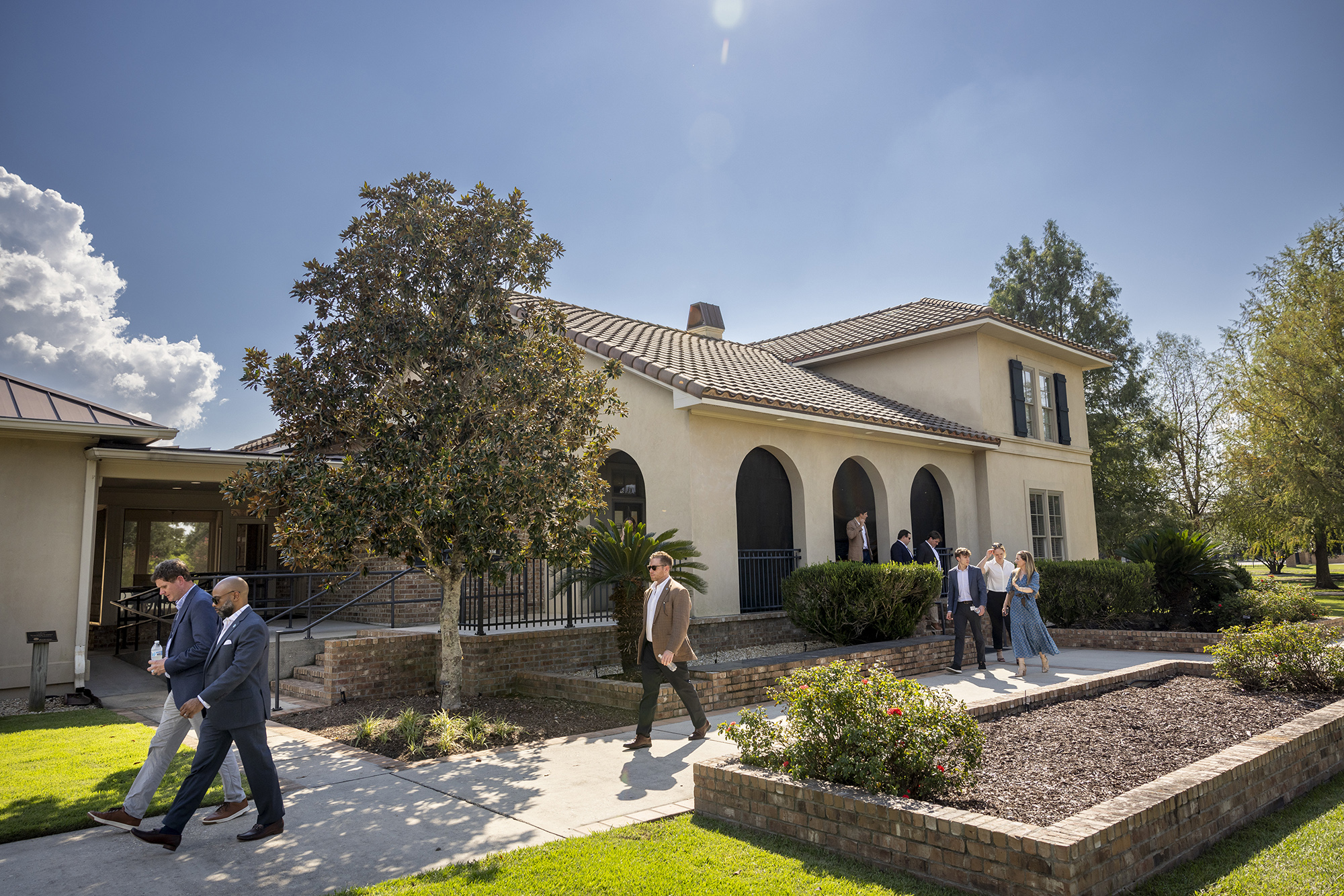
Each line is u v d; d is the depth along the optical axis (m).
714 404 11.74
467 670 9.56
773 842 4.38
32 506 10.52
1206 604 16.42
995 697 7.29
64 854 4.39
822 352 19.94
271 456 12.17
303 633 11.62
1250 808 4.72
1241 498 28.94
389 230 8.41
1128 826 3.73
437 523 7.70
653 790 5.57
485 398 8.27
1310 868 3.91
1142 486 33.12
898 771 4.51
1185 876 3.84
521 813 5.05
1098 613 15.27
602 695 8.71
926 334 18.05
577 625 11.28
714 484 12.45
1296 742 5.34
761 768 4.92
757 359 17.92
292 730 7.88
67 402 11.15
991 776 5.09
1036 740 6.06
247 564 17.20
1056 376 20.52
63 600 10.58
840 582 11.57
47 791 5.52
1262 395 25.02
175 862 4.25
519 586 12.88
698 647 11.86
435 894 3.69
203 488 16.19
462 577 8.84
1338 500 23.72
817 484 14.05
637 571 9.90
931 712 4.80
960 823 3.70
